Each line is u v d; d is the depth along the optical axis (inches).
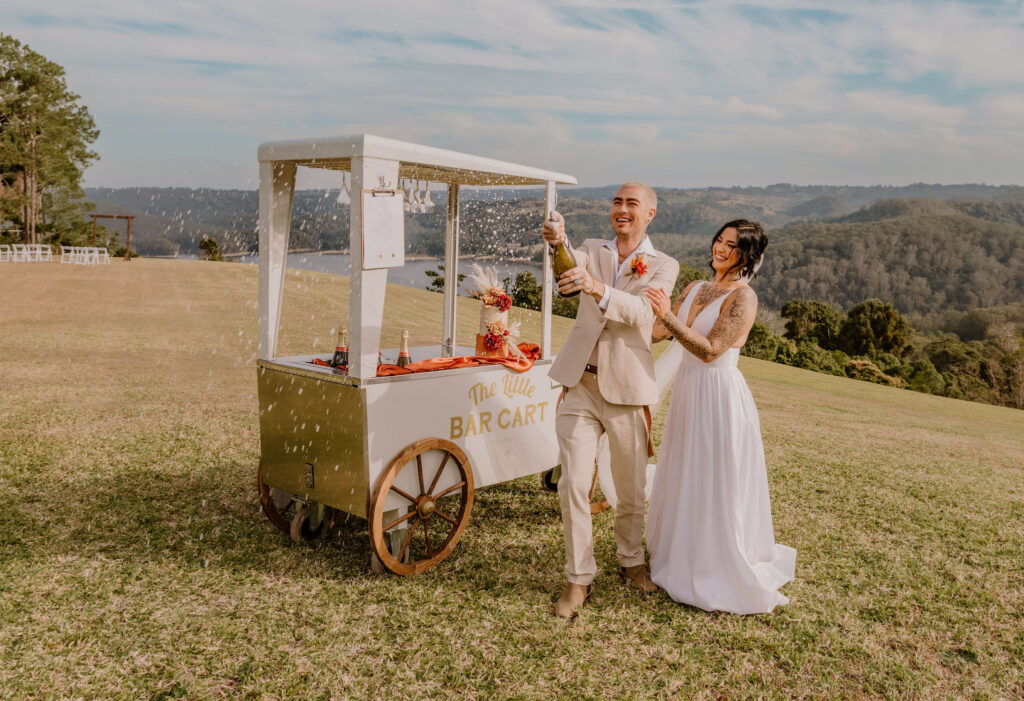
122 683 96.5
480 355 154.5
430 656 106.2
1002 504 215.8
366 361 121.2
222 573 132.5
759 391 623.8
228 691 95.7
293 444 137.8
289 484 140.7
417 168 153.1
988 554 164.7
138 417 259.9
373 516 124.7
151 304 689.0
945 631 122.6
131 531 151.9
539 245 163.8
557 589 131.5
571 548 123.6
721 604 125.0
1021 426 681.6
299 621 115.4
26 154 1777.8
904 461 286.4
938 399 929.5
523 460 156.7
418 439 131.6
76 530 151.2
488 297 154.0
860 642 117.3
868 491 220.7
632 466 127.9
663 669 106.0
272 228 138.3
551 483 192.9
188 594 123.8
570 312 407.5
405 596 125.5
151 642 107.3
